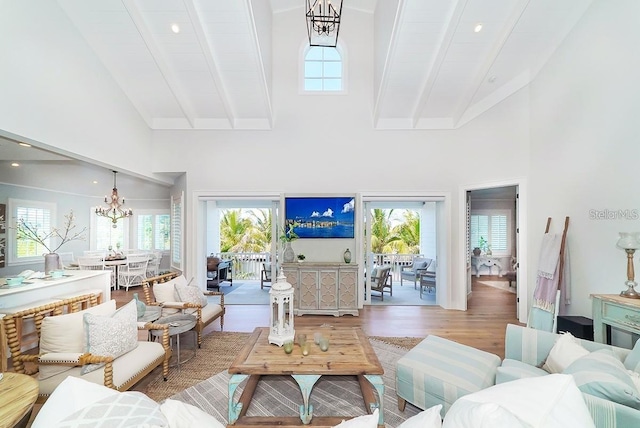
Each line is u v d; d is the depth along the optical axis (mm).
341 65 5402
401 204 7078
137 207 7973
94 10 3553
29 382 1529
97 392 1117
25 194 6012
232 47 4168
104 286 4172
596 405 1413
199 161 5348
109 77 4223
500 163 4602
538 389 1098
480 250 8453
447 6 3646
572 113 3508
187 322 3135
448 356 2287
